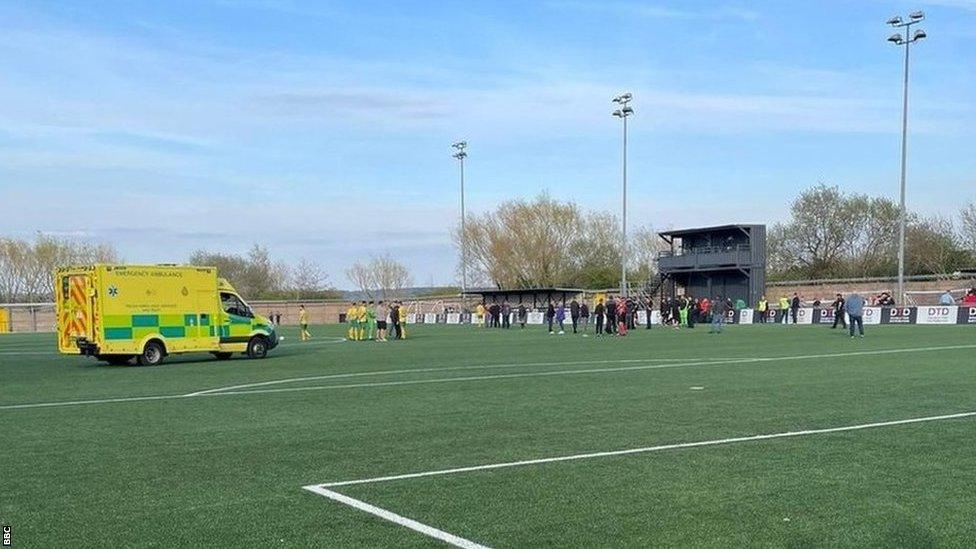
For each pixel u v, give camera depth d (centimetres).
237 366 2530
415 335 4694
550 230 8531
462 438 1152
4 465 1006
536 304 6600
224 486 885
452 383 1878
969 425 1192
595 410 1400
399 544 678
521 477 907
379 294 10531
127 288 2633
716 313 4366
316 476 928
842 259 8475
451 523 735
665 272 6806
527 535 698
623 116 5997
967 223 7825
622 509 772
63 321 2709
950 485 845
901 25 5088
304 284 10556
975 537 679
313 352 3219
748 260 6200
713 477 893
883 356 2430
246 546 679
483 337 4284
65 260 9469
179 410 1488
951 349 2666
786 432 1155
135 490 872
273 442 1142
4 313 7281
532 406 1464
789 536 687
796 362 2270
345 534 707
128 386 1945
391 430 1228
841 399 1486
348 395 1678
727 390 1652
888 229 8362
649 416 1322
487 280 8875
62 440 1179
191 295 2770
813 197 8569
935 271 7831
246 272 10325
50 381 2120
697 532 700
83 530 729
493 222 8662
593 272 8625
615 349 3028
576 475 912
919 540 673
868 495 809
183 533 717
